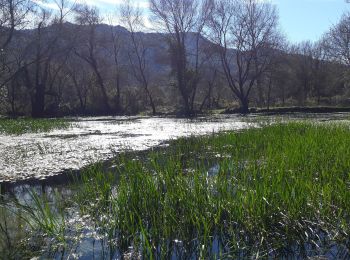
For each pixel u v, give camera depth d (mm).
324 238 4816
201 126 23469
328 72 56781
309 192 5645
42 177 8961
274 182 5730
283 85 53500
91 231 5410
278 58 46094
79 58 51250
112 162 10398
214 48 45125
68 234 5316
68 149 13242
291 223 4984
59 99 48406
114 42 51344
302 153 7781
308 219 5113
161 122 29328
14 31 36844
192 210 5301
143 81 53031
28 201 6938
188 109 45594
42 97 44438
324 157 7676
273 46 44781
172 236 4949
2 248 4910
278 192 5430
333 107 42562
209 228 5008
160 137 17156
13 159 11234
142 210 5570
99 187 7008
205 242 4527
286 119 27078
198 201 5531
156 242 4816
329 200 5367
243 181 6469
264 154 8922
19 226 5629
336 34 45562
